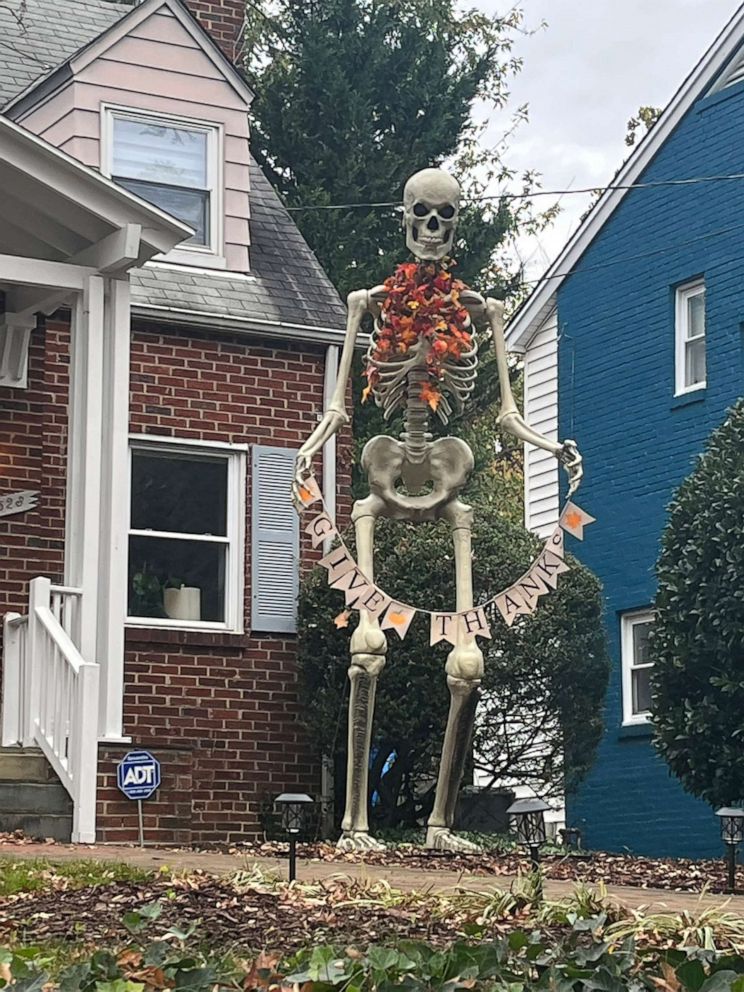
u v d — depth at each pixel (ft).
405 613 38.83
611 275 68.69
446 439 39.93
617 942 23.30
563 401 70.44
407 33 86.99
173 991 18.86
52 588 43.37
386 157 84.69
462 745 39.06
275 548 54.85
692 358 65.57
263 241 58.90
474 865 35.68
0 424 50.57
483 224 87.81
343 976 19.01
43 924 25.31
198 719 52.80
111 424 44.09
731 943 24.71
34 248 46.21
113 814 42.45
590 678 51.93
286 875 31.12
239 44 65.82
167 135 57.31
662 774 64.13
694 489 51.37
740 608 49.03
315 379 56.44
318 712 52.01
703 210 64.75
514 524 54.29
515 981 19.44
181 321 54.13
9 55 60.80
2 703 48.57
